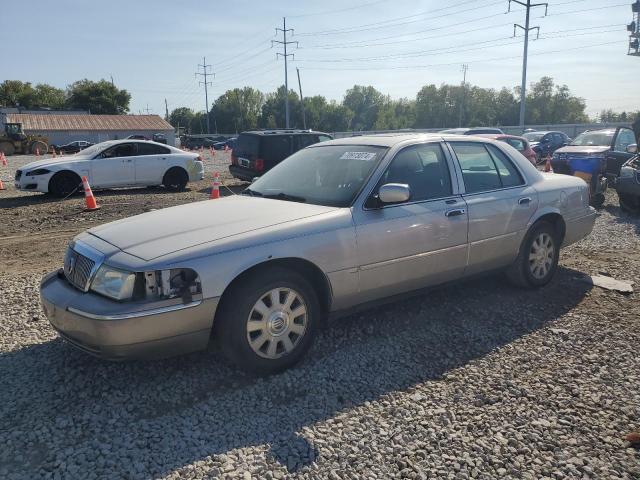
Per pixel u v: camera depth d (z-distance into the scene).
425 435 3.00
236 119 119.25
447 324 4.57
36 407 3.30
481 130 20.67
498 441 2.95
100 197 13.54
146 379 3.64
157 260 3.26
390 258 4.13
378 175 4.20
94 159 13.91
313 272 3.88
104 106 98.25
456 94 111.31
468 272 4.79
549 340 4.25
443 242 4.45
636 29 32.41
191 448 2.88
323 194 4.27
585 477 2.67
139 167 14.50
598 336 4.32
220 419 3.16
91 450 2.86
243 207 4.15
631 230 8.65
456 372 3.73
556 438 2.98
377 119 123.69
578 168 12.14
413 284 4.38
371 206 4.08
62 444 2.92
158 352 3.31
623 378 3.64
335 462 2.76
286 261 3.70
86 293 3.40
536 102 107.25
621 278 5.85
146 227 3.78
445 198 4.55
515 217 5.03
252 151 14.91
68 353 4.03
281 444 2.91
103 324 3.12
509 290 5.43
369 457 2.81
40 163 13.51
